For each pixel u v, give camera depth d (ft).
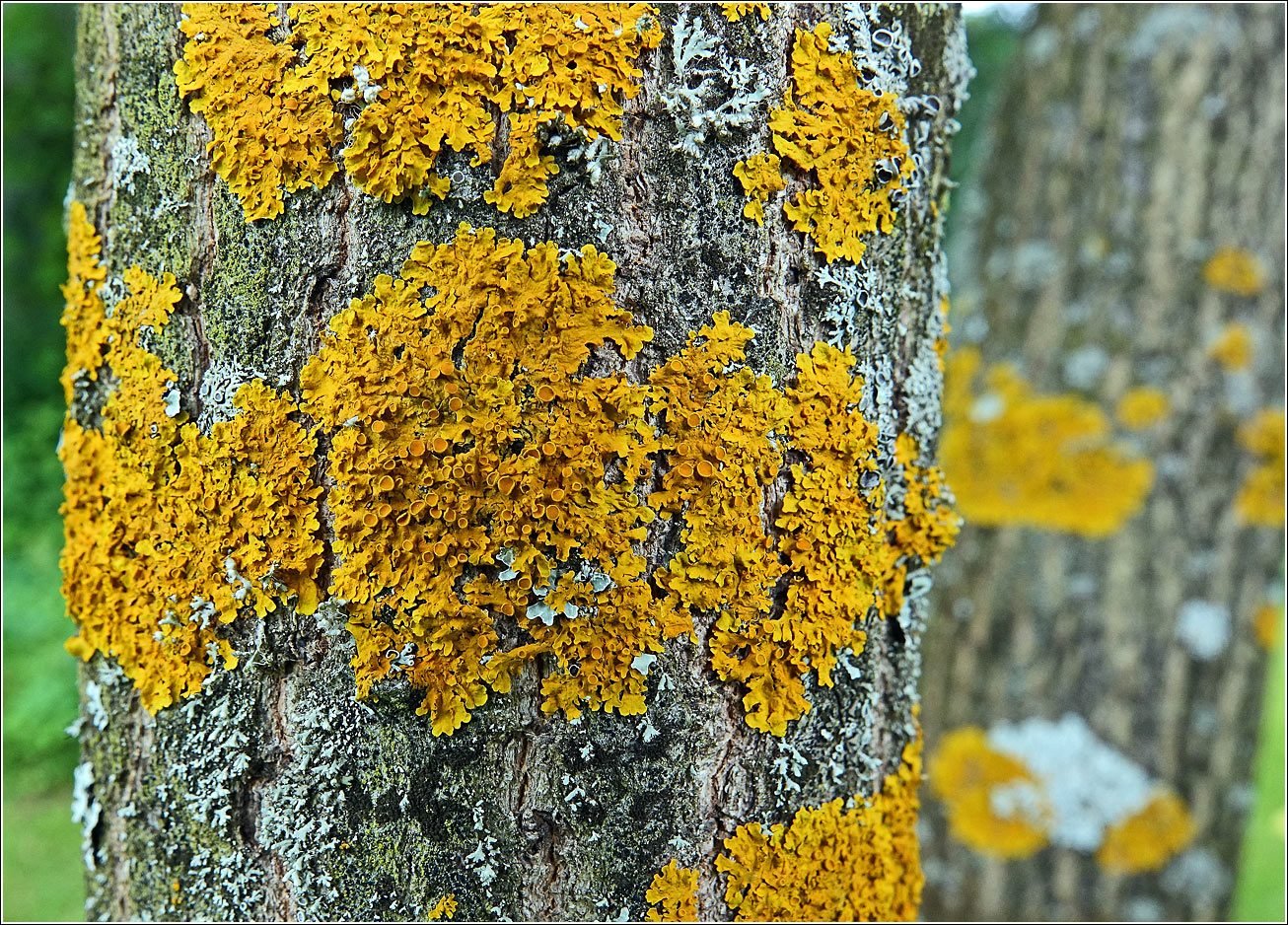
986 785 3.90
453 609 2.92
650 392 2.94
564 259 2.92
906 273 3.06
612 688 2.94
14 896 4.54
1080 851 3.82
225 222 2.95
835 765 3.02
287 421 2.94
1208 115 3.74
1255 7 3.71
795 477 2.98
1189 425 3.76
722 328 2.95
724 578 2.95
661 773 2.95
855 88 2.99
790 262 2.97
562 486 2.92
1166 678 3.78
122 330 3.00
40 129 7.01
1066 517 3.84
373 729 2.95
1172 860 3.78
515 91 2.91
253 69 2.93
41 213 7.09
